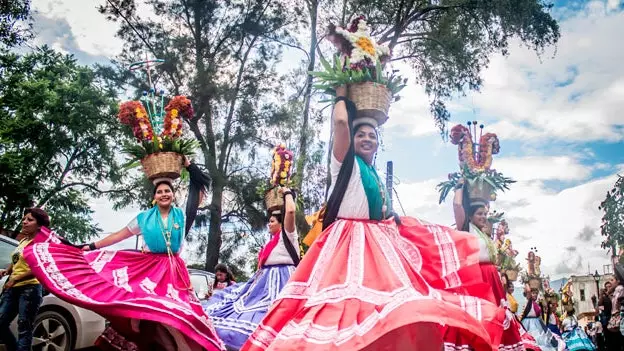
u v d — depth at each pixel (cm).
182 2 2636
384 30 2331
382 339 362
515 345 642
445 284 437
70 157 3078
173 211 605
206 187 647
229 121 2583
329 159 452
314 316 360
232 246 2545
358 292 369
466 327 340
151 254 585
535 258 1263
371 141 446
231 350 663
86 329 843
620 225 2666
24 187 2712
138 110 611
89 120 2941
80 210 3178
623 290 1118
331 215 426
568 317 1334
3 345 743
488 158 686
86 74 3003
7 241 858
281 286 724
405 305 342
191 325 535
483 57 2309
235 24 2628
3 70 3092
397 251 407
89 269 555
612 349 1154
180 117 626
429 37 2328
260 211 2495
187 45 2553
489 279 641
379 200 432
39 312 802
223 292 776
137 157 609
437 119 2388
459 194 671
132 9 2581
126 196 2814
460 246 445
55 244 560
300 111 2397
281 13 2567
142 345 556
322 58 450
